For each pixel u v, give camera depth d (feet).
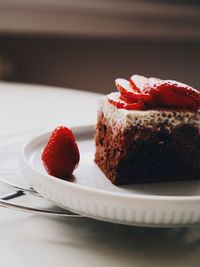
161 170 1.27
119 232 0.97
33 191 1.07
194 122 1.25
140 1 3.05
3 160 1.28
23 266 0.84
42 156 1.20
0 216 1.00
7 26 2.93
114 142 1.25
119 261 0.88
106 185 1.22
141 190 1.21
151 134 1.24
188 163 1.28
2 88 2.20
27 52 3.09
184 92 1.26
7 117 1.73
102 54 3.11
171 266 0.87
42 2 2.90
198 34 3.14
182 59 3.17
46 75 3.13
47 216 1.01
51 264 0.85
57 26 2.96
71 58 3.11
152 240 0.95
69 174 1.22
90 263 0.87
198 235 0.97
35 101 1.98
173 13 3.06
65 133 1.19
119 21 3.01
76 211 0.97
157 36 3.09
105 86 3.16
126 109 1.24
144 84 1.28
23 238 0.93
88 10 2.96
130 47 3.11
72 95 2.13
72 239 0.93
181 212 0.91
